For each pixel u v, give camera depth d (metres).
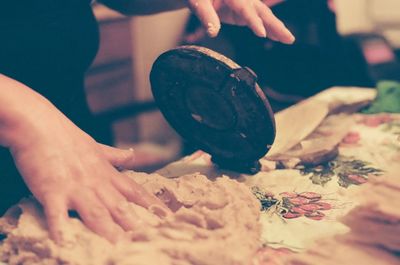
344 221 0.56
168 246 0.55
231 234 0.57
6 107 0.60
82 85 0.88
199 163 0.82
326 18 1.36
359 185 0.75
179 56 0.70
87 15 0.86
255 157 0.76
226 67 0.68
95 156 0.61
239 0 0.78
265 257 0.59
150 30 1.96
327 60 1.34
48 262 0.56
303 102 0.93
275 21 0.77
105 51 1.85
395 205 0.53
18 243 0.58
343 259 0.53
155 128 2.10
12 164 0.76
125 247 0.55
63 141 0.60
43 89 0.82
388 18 1.91
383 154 0.82
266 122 0.70
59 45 0.82
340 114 0.91
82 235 0.56
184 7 0.95
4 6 0.76
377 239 0.54
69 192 0.59
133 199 0.61
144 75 2.00
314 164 0.80
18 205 0.61
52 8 0.81
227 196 0.62
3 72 0.78
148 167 1.66
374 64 1.31
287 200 0.72
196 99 0.73
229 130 0.74
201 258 0.54
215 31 0.74
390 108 0.96
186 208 0.62
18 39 0.78
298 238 0.64
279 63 1.35
